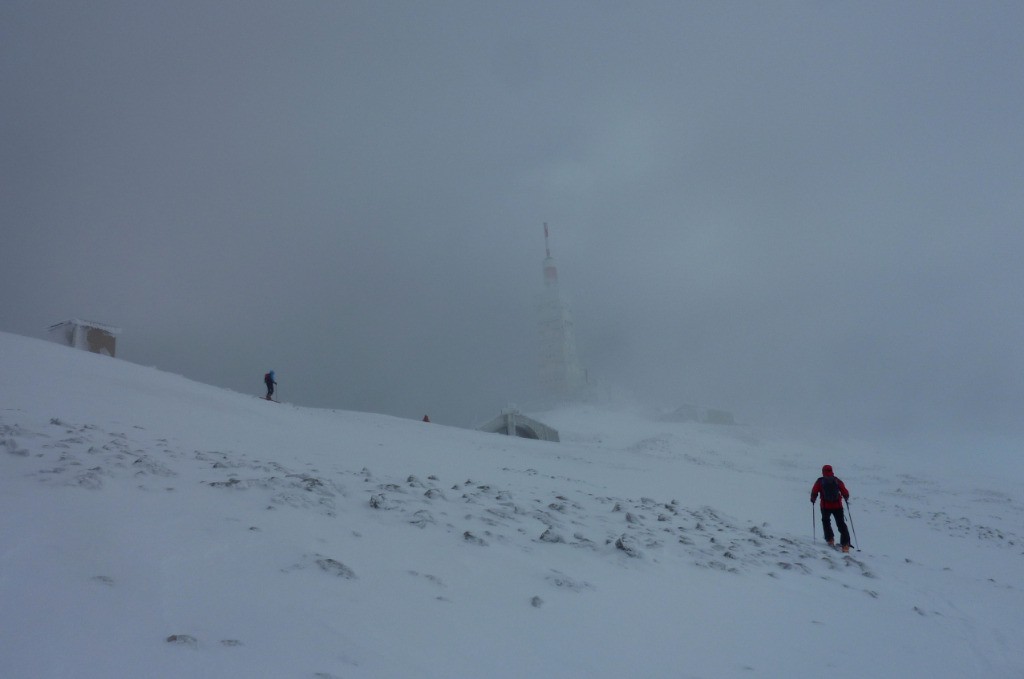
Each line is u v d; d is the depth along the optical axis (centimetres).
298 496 770
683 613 608
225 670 329
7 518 514
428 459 1966
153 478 770
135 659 323
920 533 1947
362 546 628
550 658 436
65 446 911
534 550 748
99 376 2145
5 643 314
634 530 982
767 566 923
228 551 530
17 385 1591
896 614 775
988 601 972
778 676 479
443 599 522
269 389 3531
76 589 397
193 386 2741
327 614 439
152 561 475
